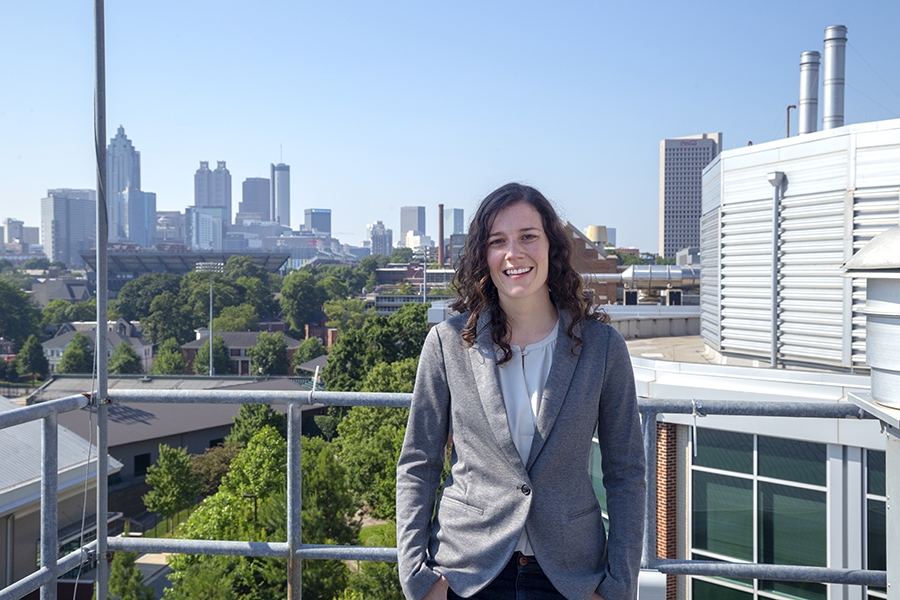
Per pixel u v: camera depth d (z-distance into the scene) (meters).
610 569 1.89
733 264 13.73
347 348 50.94
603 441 2.04
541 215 2.01
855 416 2.37
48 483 2.44
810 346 11.96
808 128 16.47
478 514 1.92
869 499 10.15
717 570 2.48
